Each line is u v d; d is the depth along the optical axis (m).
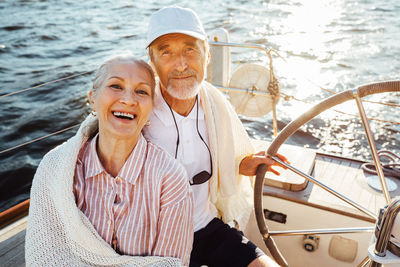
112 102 0.97
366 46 8.02
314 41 8.51
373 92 1.28
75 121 5.55
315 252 1.77
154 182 1.02
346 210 1.62
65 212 0.94
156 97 1.36
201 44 1.31
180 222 1.04
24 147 5.00
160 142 1.37
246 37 9.03
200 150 1.43
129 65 1.00
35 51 8.96
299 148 2.06
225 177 1.53
